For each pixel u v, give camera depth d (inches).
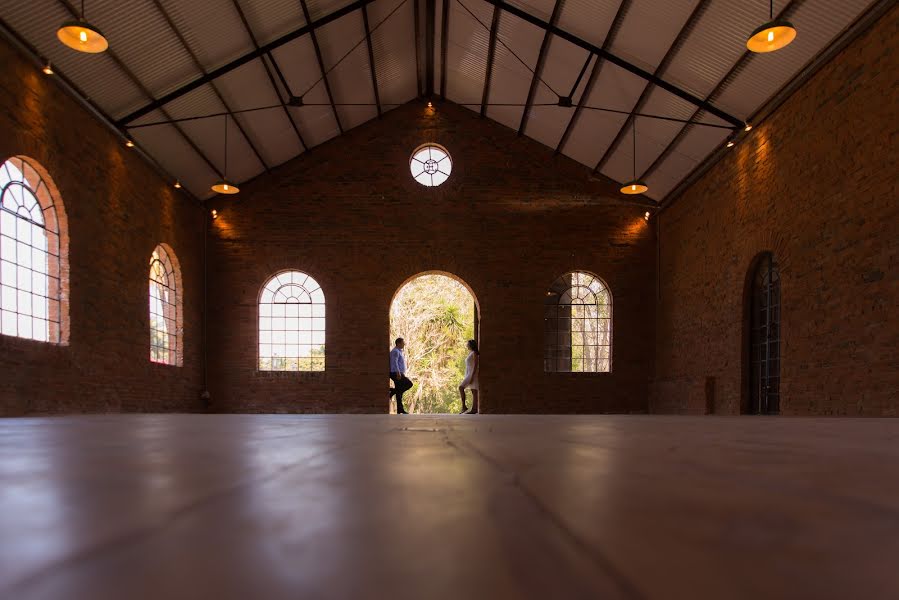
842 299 326.0
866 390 304.0
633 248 609.3
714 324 486.3
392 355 590.2
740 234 447.5
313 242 600.4
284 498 16.0
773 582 7.0
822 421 117.6
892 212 290.4
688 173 533.0
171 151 494.9
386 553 9.3
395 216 605.0
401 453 30.2
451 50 542.3
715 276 486.9
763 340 427.8
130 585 6.9
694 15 380.5
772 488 17.4
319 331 600.1
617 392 593.3
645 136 518.9
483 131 617.6
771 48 285.4
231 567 8.3
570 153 604.7
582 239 607.5
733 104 431.5
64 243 367.2
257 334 590.9
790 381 373.1
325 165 609.3
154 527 11.9
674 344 563.2
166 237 514.3
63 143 366.3
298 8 433.4
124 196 442.0
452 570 7.9
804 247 364.2
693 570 7.7
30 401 327.9
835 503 14.6
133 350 450.0
